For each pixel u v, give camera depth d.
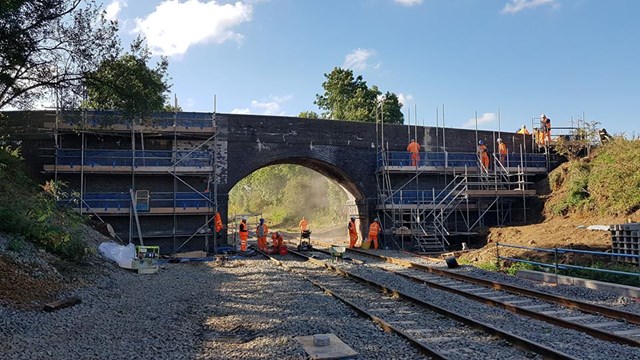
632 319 8.70
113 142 23.62
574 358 6.12
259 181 77.69
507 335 7.34
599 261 15.20
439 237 27.31
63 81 16.39
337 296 11.09
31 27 14.55
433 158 28.56
